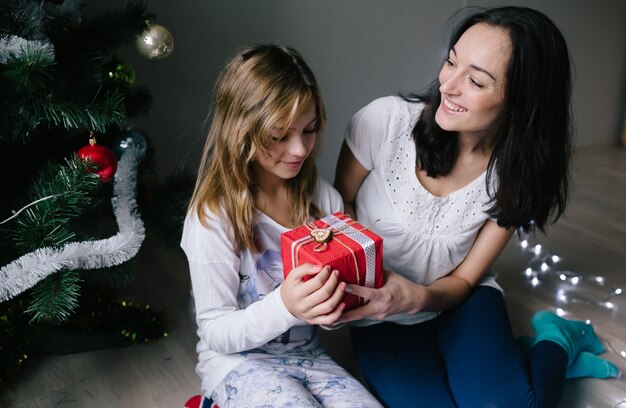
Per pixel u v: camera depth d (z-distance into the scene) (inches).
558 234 91.1
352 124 57.0
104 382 62.7
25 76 47.3
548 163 52.2
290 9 84.9
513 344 56.0
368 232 45.3
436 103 52.6
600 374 65.3
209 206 48.2
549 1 107.0
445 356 57.2
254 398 45.3
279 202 51.9
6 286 49.7
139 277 77.5
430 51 100.0
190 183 65.6
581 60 115.3
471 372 54.1
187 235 49.1
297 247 43.3
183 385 62.6
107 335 66.6
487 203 55.7
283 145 46.4
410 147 55.2
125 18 57.0
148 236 83.8
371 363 57.1
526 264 84.0
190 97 83.4
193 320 71.4
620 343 70.0
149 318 68.2
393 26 94.2
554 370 55.5
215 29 81.1
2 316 61.4
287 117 44.8
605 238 90.5
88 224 63.0
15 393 61.0
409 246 56.7
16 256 54.2
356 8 89.7
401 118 55.3
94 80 54.3
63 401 60.2
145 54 58.0
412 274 58.5
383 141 55.7
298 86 45.2
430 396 53.9
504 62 47.1
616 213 97.3
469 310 58.3
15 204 56.2
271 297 45.3
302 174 51.8
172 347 67.6
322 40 89.0
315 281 41.5
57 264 50.7
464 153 54.6
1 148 57.1
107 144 59.8
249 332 46.1
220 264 47.9
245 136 46.2
